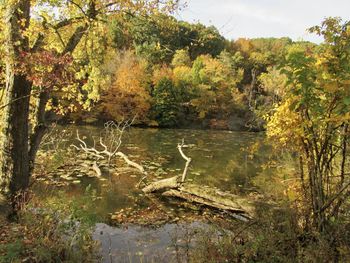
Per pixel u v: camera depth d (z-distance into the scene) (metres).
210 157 17.97
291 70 4.07
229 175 13.30
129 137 25.72
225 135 33.62
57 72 5.64
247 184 11.69
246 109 43.78
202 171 13.95
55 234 4.85
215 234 5.89
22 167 6.53
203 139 28.50
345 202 4.53
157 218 7.85
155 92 40.25
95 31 7.82
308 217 4.43
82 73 8.05
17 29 5.77
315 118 3.97
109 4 6.64
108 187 10.43
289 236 4.34
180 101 43.03
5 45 5.71
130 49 40.66
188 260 4.98
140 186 10.80
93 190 9.92
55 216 5.23
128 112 38.28
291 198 5.15
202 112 42.75
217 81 45.06
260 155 19.23
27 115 6.57
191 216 8.12
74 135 23.31
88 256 4.98
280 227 4.77
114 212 8.13
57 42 7.66
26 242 4.73
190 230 6.74
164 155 17.67
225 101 45.47
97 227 6.99
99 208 8.31
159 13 6.84
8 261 4.11
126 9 6.86
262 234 4.68
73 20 6.87
